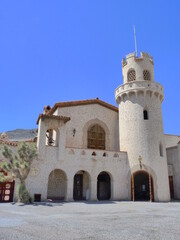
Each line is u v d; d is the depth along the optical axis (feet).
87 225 29.76
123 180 83.71
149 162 82.53
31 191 69.87
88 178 82.74
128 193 82.23
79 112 97.14
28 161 65.16
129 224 30.76
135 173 84.07
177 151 94.63
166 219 35.86
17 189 64.69
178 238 22.74
